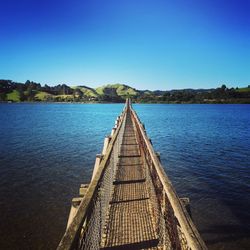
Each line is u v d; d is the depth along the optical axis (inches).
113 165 302.2
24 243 345.4
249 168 701.3
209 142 1116.5
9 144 1025.5
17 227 383.2
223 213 432.1
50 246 340.5
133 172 339.0
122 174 329.7
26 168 687.1
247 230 380.8
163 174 163.8
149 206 236.2
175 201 122.3
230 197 498.9
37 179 597.6
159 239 181.3
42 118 2409.0
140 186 287.9
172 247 141.9
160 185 183.9
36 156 826.2
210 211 438.9
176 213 111.3
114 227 199.2
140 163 384.2
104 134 1358.3
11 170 665.6
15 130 1475.1
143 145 355.6
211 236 367.6
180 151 919.7
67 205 459.5
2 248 334.3
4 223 394.0
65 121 2113.7
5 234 365.1
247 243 351.3
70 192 521.0
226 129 1600.6
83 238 105.7
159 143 1080.2
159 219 186.1
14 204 459.8
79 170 676.7
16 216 415.8
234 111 3907.5
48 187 547.5
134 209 230.4
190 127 1694.1
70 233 83.2
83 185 178.1
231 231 378.6
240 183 577.9
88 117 2596.0
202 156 841.5
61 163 743.7
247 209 447.2
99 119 2353.6
